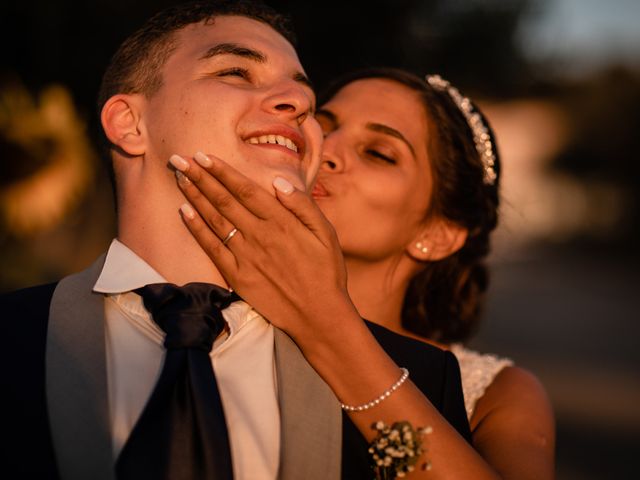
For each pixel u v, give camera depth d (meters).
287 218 2.04
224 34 2.24
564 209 38.44
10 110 4.06
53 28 5.48
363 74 3.30
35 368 1.89
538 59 9.18
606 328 16.66
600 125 35.12
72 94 5.69
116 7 5.64
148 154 2.20
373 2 6.56
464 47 7.90
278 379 2.03
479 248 3.37
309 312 2.05
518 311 18.95
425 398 2.08
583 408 9.30
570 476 6.78
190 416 1.79
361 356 2.04
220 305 2.04
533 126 36.47
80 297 2.02
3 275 4.59
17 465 1.78
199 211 2.08
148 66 2.24
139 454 1.72
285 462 1.89
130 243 2.20
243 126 2.12
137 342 1.99
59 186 4.18
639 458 7.38
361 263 3.09
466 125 3.31
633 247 35.38
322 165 2.97
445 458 2.01
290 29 2.49
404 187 3.00
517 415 2.75
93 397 1.85
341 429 2.01
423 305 3.28
